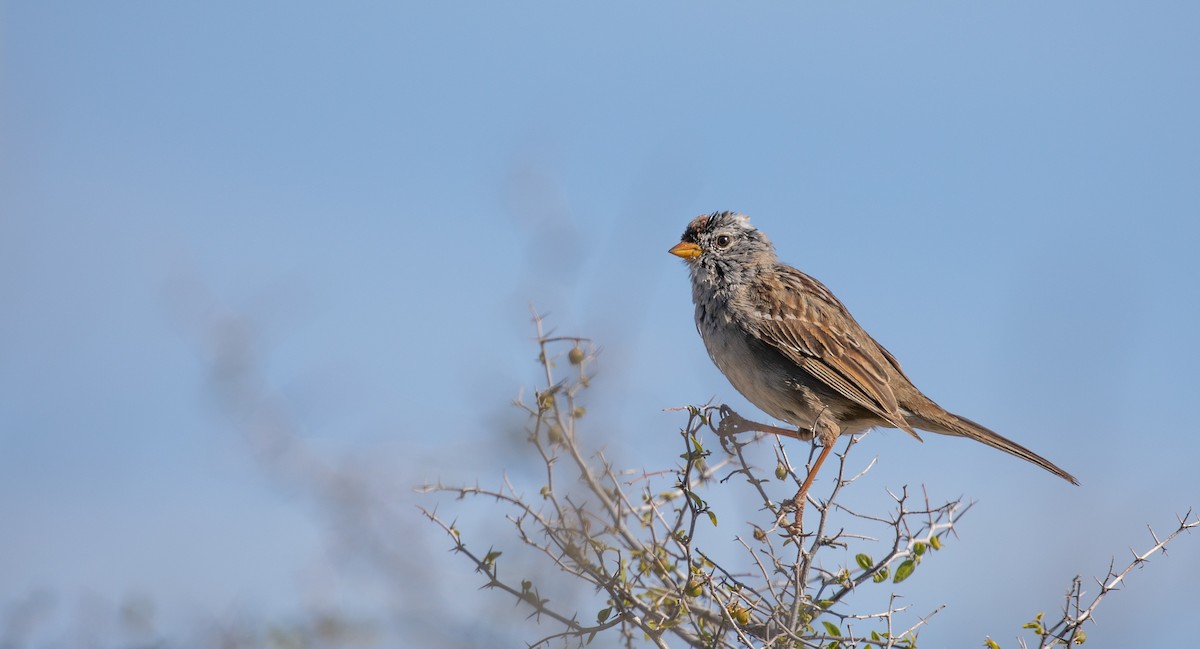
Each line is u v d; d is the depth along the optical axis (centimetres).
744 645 835
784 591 928
